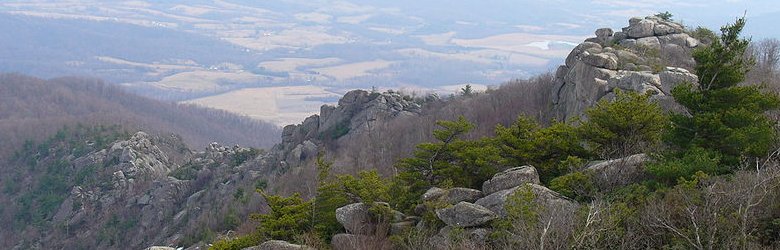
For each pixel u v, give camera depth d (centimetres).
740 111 2061
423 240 2044
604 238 1633
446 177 2594
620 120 2352
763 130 2033
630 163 2164
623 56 4278
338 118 8556
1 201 10631
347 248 2145
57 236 9269
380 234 2189
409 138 6831
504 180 2252
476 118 6825
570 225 1639
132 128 12431
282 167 7969
